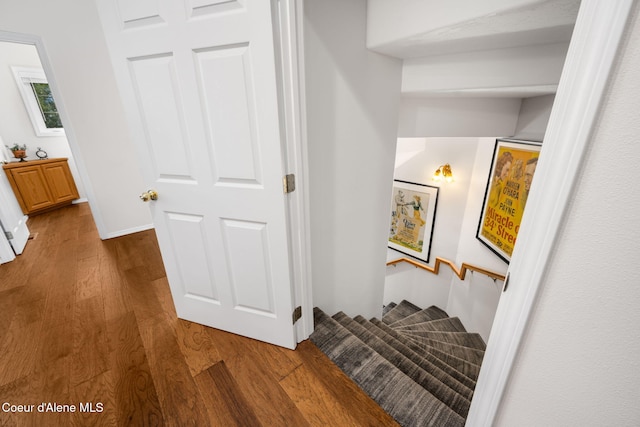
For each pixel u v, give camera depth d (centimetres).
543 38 132
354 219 190
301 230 137
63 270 242
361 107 163
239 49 104
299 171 126
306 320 156
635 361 50
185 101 120
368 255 216
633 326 49
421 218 398
